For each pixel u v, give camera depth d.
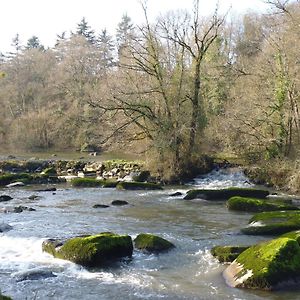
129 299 10.04
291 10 28.86
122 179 33.41
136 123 32.31
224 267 12.12
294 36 29.00
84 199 24.19
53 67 80.50
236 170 32.50
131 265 12.42
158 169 32.66
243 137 31.83
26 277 11.40
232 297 10.04
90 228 16.80
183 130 32.81
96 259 12.29
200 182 31.78
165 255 13.24
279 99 29.48
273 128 30.50
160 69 33.28
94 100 43.88
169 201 23.39
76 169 38.94
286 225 15.31
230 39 57.62
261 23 52.03
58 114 64.38
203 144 33.97
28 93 75.81
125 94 32.34
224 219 18.47
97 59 73.75
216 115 36.22
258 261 10.91
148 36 33.50
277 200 22.30
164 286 10.83
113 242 12.73
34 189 28.55
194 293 10.34
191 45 35.97
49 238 14.77
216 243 14.39
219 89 39.00
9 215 19.27
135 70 33.69
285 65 29.27
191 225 17.38
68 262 12.64
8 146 67.06
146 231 16.31
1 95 74.00
